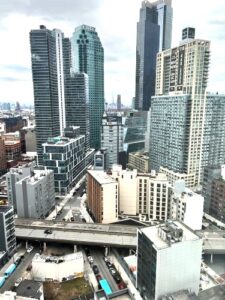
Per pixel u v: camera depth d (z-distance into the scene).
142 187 172.12
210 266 122.06
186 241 87.25
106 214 157.88
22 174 175.25
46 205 179.12
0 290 103.62
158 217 166.50
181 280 89.81
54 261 109.94
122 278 110.94
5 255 119.81
